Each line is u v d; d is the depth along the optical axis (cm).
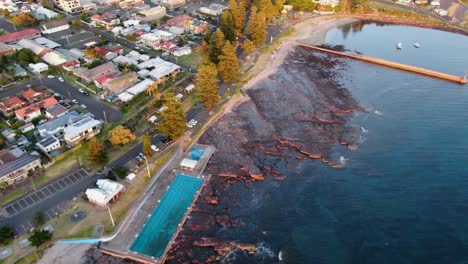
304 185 12862
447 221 11306
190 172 13262
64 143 14175
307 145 14575
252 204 12181
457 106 16975
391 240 10806
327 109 16738
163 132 14300
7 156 12850
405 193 12344
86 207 11631
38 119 15312
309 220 11544
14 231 10719
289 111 16638
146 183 12681
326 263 10269
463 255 10300
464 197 12094
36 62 19425
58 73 18838
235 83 18612
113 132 13812
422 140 14738
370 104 17212
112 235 10819
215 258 10444
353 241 10819
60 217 11244
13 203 11662
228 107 16812
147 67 19150
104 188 12006
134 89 17125
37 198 11862
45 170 12950
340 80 19412
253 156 14138
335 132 15288
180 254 10538
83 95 17088
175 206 11944
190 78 18700
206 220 11581
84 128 14288
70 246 10500
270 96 17688
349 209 11850
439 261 10175
